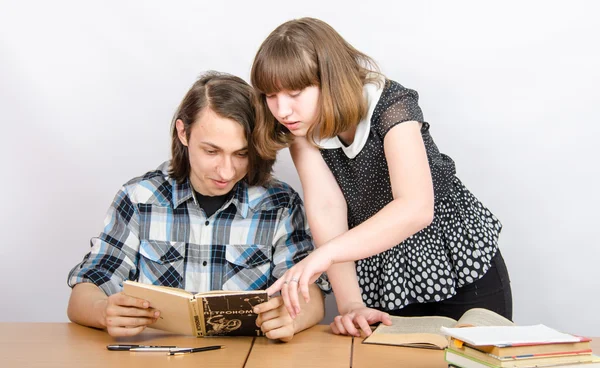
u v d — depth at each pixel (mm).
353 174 1475
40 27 2072
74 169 2098
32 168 2100
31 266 2119
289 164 2119
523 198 2023
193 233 1699
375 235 1230
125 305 1229
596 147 1984
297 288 1167
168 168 1734
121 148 2086
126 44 2062
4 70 2080
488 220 1600
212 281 1684
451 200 1542
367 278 1575
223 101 1459
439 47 2006
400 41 2014
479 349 917
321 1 2020
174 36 2051
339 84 1309
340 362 1082
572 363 913
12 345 1184
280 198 1711
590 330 2023
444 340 1192
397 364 1068
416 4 2002
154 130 2074
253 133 1438
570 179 2002
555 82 1985
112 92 2076
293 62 1274
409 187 1296
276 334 1205
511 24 1986
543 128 2000
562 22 1972
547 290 2035
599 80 1970
